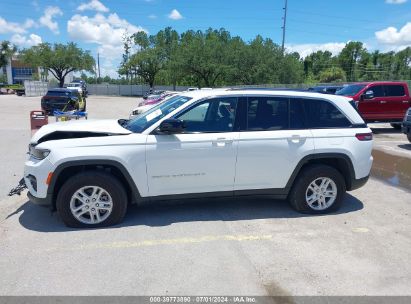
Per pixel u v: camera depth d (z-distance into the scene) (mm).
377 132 14781
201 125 4801
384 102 14320
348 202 5816
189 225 4770
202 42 56000
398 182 7102
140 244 4203
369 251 4105
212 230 4625
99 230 4574
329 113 5207
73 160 4414
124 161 4523
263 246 4199
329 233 4582
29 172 4547
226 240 4340
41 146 4512
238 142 4805
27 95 51406
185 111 4777
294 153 4980
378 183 7004
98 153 4449
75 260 3814
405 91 14555
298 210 5230
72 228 4621
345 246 4223
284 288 3369
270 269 3693
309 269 3705
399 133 14469
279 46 53750
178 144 4641
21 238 4320
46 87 58938
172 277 3520
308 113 5113
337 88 17938
